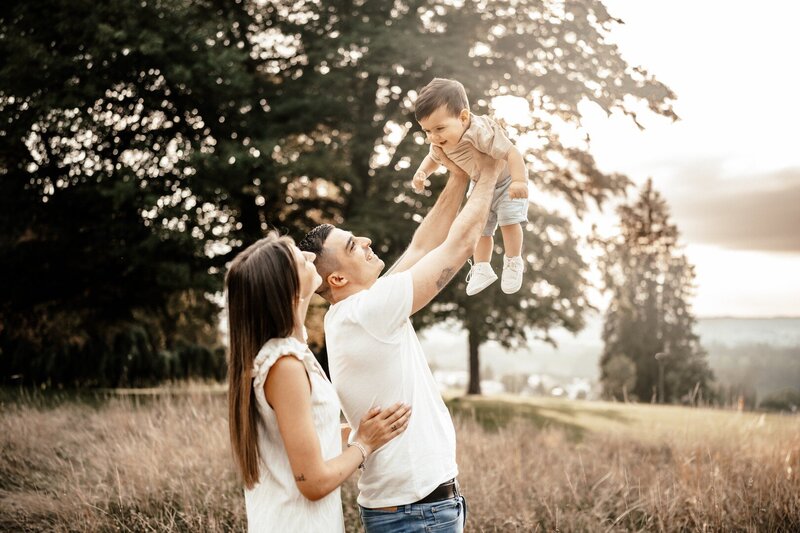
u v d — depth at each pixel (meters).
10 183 13.06
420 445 2.06
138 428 6.73
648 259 40.03
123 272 13.98
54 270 14.23
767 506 4.56
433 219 2.45
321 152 13.05
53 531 4.32
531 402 17.47
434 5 13.78
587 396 19.53
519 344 19.08
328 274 2.22
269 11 14.62
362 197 14.05
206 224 12.64
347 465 1.93
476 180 2.31
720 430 6.89
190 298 15.18
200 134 13.15
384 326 2.03
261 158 12.15
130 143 12.53
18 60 11.92
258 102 13.82
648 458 6.39
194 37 12.05
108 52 11.70
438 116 2.28
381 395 2.07
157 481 4.92
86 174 12.99
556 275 15.45
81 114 11.97
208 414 7.17
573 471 5.67
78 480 5.07
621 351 40.06
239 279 2.00
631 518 4.59
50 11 12.43
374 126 14.12
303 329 2.10
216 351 17.47
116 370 15.26
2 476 5.51
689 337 39.12
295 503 1.93
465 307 15.42
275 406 1.90
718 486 4.74
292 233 13.62
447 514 2.05
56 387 14.22
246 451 1.96
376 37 12.83
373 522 2.08
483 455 6.13
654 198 40.66
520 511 4.61
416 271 2.07
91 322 15.55
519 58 10.94
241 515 4.39
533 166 13.92
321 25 14.11
